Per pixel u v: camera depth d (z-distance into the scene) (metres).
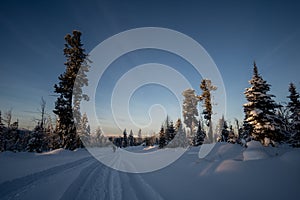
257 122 16.09
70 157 15.31
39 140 23.03
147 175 9.21
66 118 20.17
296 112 19.16
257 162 7.60
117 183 7.16
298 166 6.05
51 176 7.55
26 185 6.00
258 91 16.75
